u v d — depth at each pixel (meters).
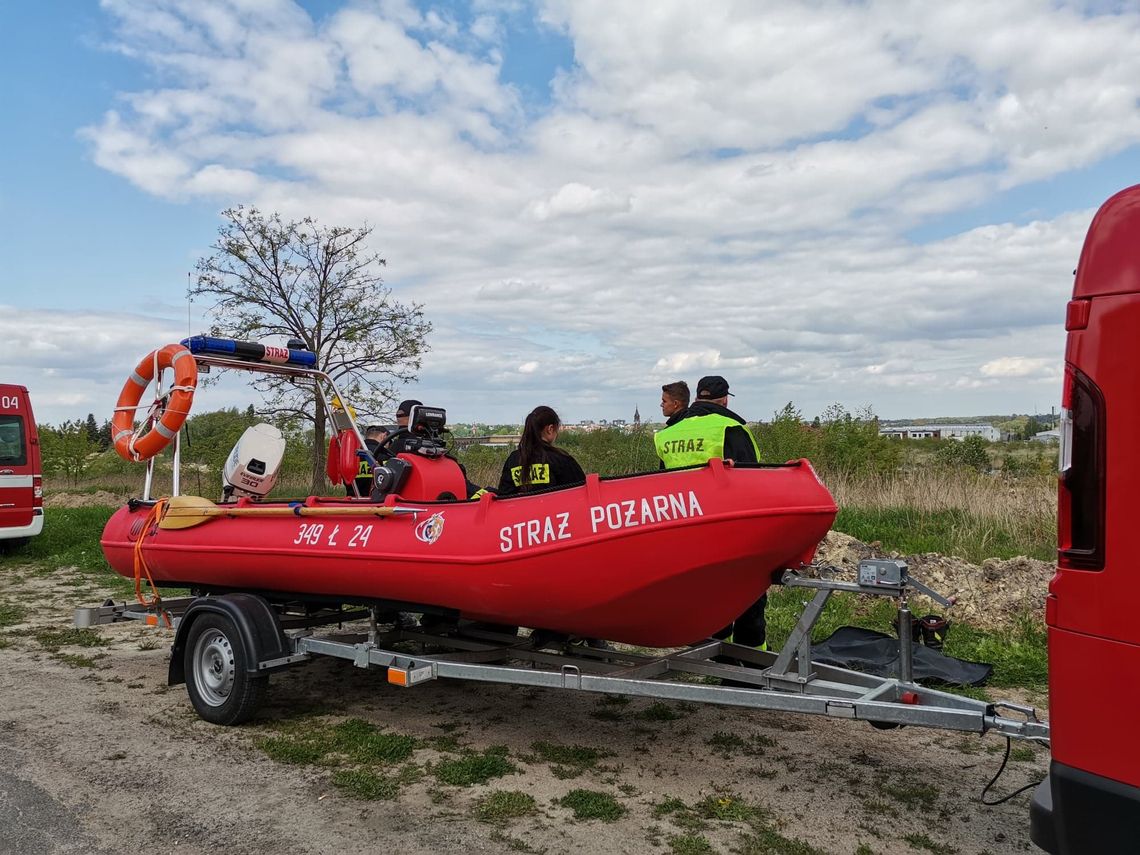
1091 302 2.45
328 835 3.60
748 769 4.31
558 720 5.15
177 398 5.96
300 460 18.70
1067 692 2.45
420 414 5.73
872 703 3.45
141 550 6.06
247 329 15.95
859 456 14.46
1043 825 2.53
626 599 3.94
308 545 4.96
